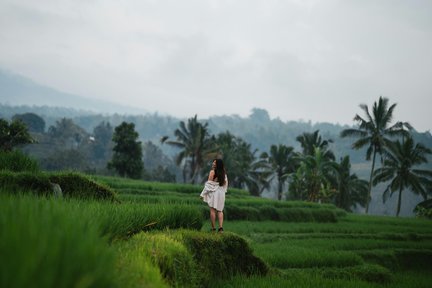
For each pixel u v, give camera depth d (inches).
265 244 925.8
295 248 845.8
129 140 2669.8
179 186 1624.0
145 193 1440.7
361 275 696.4
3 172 482.0
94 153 6624.0
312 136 3196.4
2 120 1861.5
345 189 2709.2
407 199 6373.0
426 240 1300.4
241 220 1378.0
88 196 535.8
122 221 319.0
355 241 1082.1
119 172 2687.0
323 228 1327.5
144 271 205.9
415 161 2503.7
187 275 311.0
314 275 601.6
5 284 94.0
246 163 3385.8
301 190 2476.6
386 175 2544.3
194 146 2856.8
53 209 184.2
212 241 438.3
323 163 2113.7
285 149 3262.8
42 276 100.4
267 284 452.4
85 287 106.0
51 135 6776.6
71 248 120.6
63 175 544.4
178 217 469.4
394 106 2420.0
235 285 434.0
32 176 484.4
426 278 808.3
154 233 368.5
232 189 2032.5
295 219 1508.4
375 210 6432.1
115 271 165.9
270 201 1606.8
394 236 1264.8
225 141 3762.3
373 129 2427.4
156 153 6943.9
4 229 123.0
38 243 111.3
